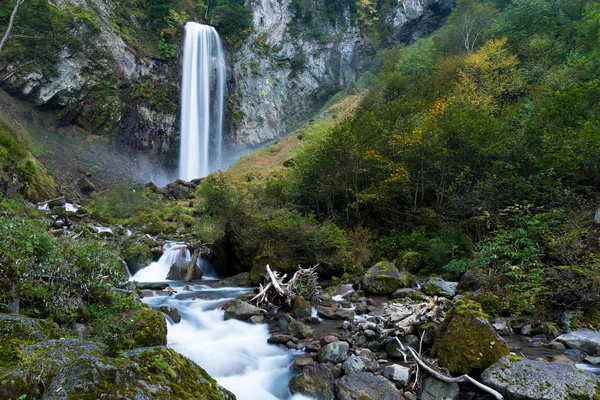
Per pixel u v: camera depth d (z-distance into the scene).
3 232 5.60
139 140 43.97
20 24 34.28
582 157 10.36
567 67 18.75
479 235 11.66
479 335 5.39
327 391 5.08
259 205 16.14
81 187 31.67
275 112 53.41
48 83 36.62
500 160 13.10
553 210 9.41
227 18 51.72
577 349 6.09
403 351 5.90
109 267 6.48
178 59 46.88
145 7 46.94
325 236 13.08
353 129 17.77
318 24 56.06
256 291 9.69
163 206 25.75
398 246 14.09
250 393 5.25
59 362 2.87
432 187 15.58
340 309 8.56
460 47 33.06
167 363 3.19
